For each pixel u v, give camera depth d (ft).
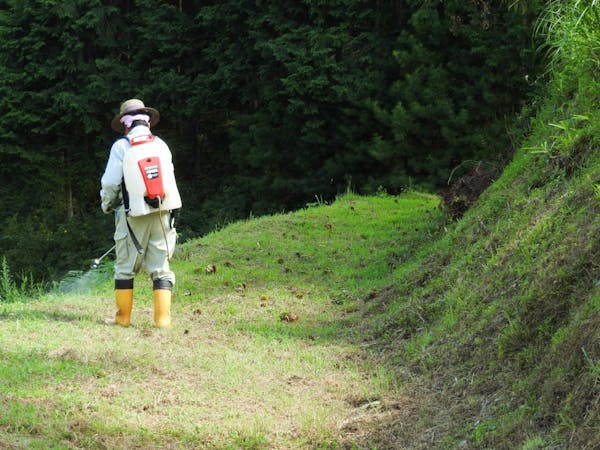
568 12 28.63
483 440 16.08
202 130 82.84
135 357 21.99
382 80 62.59
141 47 76.38
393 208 46.80
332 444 17.48
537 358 17.56
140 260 26.30
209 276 34.22
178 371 21.42
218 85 71.82
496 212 27.25
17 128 76.38
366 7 65.00
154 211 25.58
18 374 19.98
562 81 30.66
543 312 18.47
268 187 66.64
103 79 74.79
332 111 64.03
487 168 36.42
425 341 22.53
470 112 59.11
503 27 57.88
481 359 19.38
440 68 58.90
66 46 74.69
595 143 23.48
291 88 61.67
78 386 19.62
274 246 39.04
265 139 66.44
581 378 15.40
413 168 60.08
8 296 34.12
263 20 65.46
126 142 25.73
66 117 74.59
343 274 34.30
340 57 64.13
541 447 14.79
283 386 20.85
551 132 28.27
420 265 29.91
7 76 75.31
